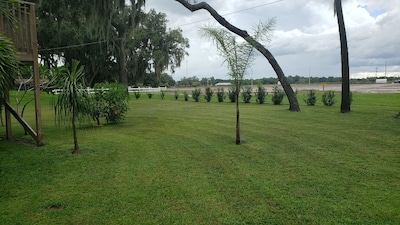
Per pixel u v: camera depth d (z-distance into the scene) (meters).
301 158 5.00
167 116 11.56
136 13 22.78
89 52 28.59
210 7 13.17
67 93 5.67
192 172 4.44
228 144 6.23
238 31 12.52
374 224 2.78
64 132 8.23
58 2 21.00
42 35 27.02
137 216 3.09
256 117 10.25
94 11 17.12
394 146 5.52
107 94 9.59
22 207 3.38
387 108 11.45
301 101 17.25
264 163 4.79
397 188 3.58
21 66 7.08
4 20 5.84
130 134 7.78
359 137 6.38
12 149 6.16
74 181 4.19
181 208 3.24
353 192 3.50
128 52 29.48
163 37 32.47
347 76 10.44
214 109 13.83
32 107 16.28
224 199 3.43
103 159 5.29
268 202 3.31
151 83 36.56
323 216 2.95
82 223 2.98
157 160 5.15
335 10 10.55
